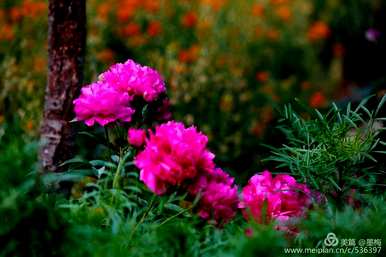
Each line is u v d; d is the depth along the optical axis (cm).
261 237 152
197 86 352
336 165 188
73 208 176
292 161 191
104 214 176
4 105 310
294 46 488
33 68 336
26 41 353
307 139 192
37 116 290
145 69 205
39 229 160
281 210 180
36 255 159
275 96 411
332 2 513
